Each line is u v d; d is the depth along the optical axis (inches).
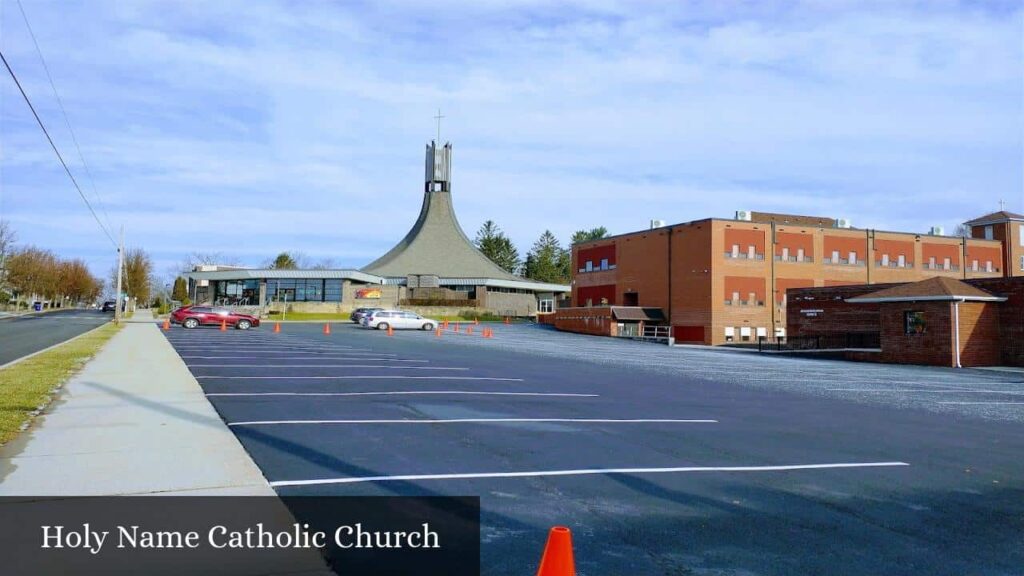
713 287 2070.6
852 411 565.9
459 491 287.3
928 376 969.5
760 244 2146.9
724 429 454.3
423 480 302.4
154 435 374.9
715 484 309.6
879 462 365.4
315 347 1151.6
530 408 518.0
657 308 2268.7
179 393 538.9
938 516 270.4
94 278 5423.2
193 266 4478.3
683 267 2185.0
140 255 4148.6
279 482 293.0
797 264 2191.2
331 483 293.3
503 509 264.7
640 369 929.5
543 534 238.2
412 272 3474.4
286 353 991.0
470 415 475.5
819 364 1192.2
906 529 253.1
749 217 2293.3
